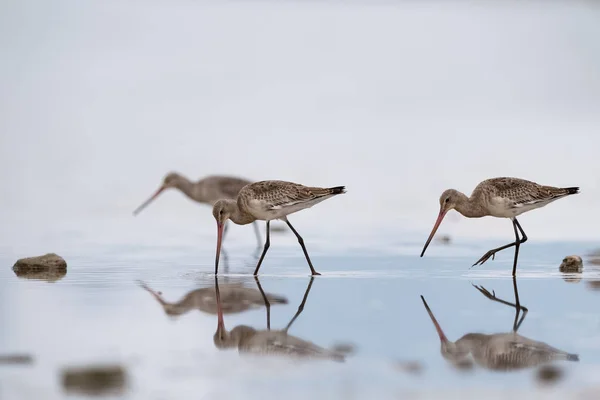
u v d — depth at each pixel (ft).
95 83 128.47
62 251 58.80
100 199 78.18
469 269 52.60
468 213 53.57
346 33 157.69
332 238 64.34
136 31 157.38
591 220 68.74
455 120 109.81
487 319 39.68
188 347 35.27
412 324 38.88
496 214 52.75
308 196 51.78
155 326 38.52
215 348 35.12
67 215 72.23
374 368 32.55
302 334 37.32
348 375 31.76
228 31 158.40
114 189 81.66
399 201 76.84
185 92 124.98
